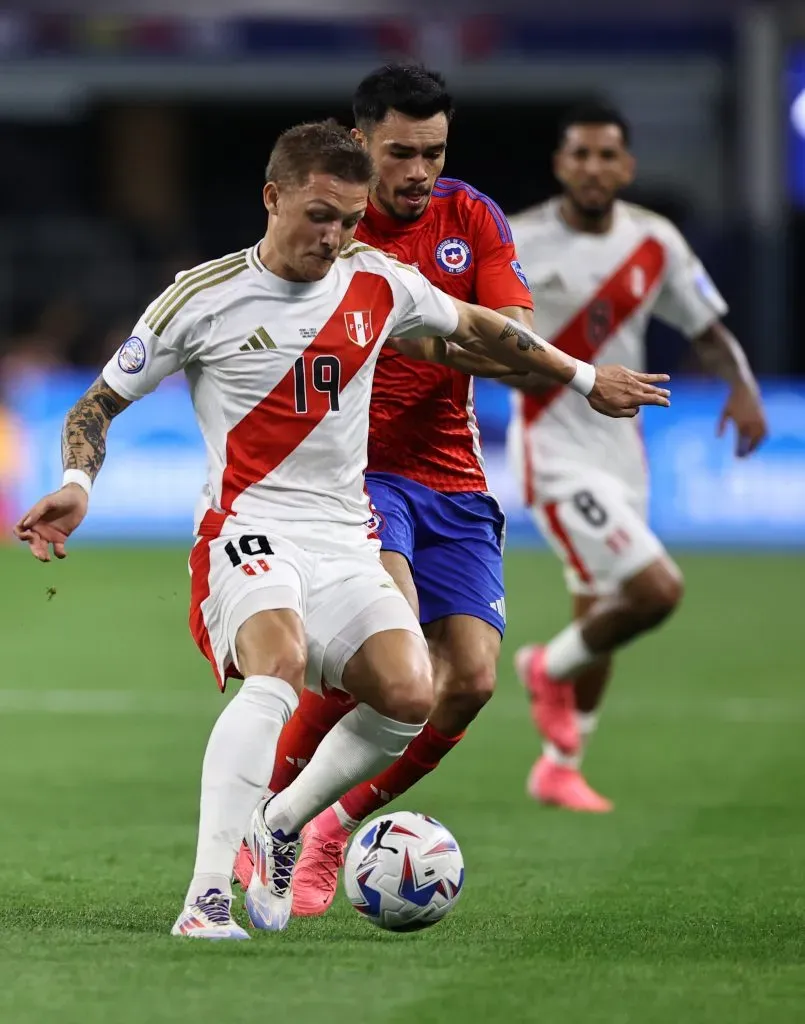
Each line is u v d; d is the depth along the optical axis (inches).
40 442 2554.1
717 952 633.0
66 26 3102.9
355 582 672.4
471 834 957.8
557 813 1028.5
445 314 698.2
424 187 752.3
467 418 799.1
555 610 1950.1
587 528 1085.8
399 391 781.9
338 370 675.4
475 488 799.1
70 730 1310.3
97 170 3713.1
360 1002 547.2
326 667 669.3
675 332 2679.6
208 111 3718.0
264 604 648.4
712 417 2603.3
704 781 1137.4
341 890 790.5
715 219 3201.3
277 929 673.6
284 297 669.9
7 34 3100.4
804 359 2800.2
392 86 741.3
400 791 756.0
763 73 2920.8
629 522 1079.6
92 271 3142.2
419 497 785.6
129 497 2593.5
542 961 612.7
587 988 570.9
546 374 716.7
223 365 671.1
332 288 677.9
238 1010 534.9
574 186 1090.1
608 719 1389.0
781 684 1547.7
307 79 3132.4
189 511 2593.5
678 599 1069.8
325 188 637.3
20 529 646.5
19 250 3134.8
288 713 636.7
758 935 669.9
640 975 590.9
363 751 669.9
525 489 1119.0
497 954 624.4
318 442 677.3
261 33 3122.5
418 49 3102.9
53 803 1035.9
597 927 689.6
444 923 697.6
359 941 649.6
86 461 658.2
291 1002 545.3
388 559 752.3
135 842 911.7
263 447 676.7
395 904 656.4
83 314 3068.4
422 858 658.8
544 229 1111.0
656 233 1113.4
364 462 697.0
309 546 676.1
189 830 949.8
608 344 1117.7
